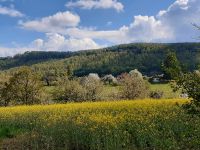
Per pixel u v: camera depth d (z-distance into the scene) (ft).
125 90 169.68
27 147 57.57
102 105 98.48
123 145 52.85
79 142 57.41
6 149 57.31
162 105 90.02
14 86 179.73
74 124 63.31
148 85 174.60
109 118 64.13
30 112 95.86
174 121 61.93
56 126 63.93
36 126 72.84
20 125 82.89
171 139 52.21
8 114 93.71
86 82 181.47
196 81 24.39
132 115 71.31
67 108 97.96
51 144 57.52
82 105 104.06
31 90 180.14
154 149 51.55
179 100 100.32
